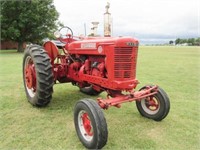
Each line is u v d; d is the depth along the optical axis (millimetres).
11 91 5281
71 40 4398
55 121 3549
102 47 3205
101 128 2605
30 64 4324
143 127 3395
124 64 3100
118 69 3082
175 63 11758
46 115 3781
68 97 4875
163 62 12234
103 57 3344
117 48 3018
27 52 4188
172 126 3449
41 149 2748
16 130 3215
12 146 2799
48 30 22516
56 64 4371
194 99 4875
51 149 2752
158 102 3547
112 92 3326
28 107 4152
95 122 2611
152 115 3637
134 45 3105
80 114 2945
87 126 2855
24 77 4453
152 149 2785
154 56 16875
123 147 2814
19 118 3635
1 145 2820
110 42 3074
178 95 5180
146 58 14922
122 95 3221
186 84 6355
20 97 4785
